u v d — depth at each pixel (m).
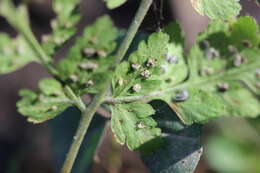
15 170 0.36
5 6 0.17
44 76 0.40
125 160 0.34
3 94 0.39
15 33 0.40
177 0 0.40
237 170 0.31
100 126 0.25
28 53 0.18
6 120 0.39
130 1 0.42
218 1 0.20
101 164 0.30
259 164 0.31
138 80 0.19
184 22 0.39
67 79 0.19
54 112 0.19
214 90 0.20
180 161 0.20
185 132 0.20
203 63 0.20
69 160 0.20
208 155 0.31
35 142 0.38
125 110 0.20
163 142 0.20
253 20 0.20
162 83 0.20
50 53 0.18
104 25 0.18
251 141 0.31
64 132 0.26
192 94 0.20
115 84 0.19
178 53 0.20
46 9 0.39
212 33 0.20
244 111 0.20
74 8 0.18
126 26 0.41
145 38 0.23
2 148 0.38
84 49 0.18
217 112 0.20
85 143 0.25
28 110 0.19
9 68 0.18
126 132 0.20
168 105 0.20
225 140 0.31
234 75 0.20
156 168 0.20
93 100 0.19
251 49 0.20
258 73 0.20
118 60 0.19
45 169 0.37
